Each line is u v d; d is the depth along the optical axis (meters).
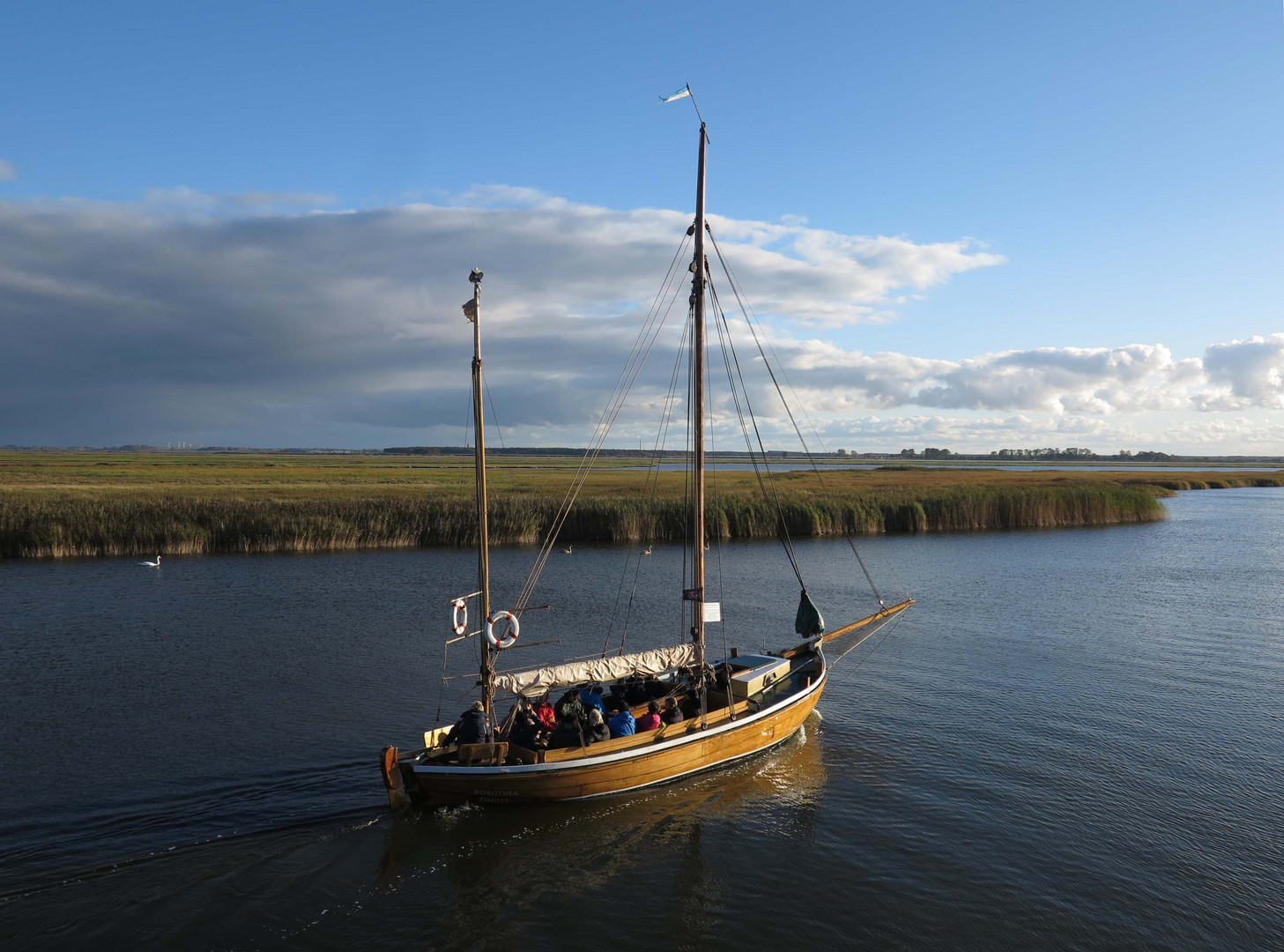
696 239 22.98
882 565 57.84
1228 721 25.42
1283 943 14.56
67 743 22.30
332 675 29.17
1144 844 17.92
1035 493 85.38
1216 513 99.19
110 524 58.03
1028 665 31.86
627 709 21.55
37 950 13.54
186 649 32.44
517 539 66.44
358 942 14.16
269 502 69.19
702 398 23.14
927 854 17.48
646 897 15.80
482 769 18.14
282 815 18.42
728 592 47.19
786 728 23.20
